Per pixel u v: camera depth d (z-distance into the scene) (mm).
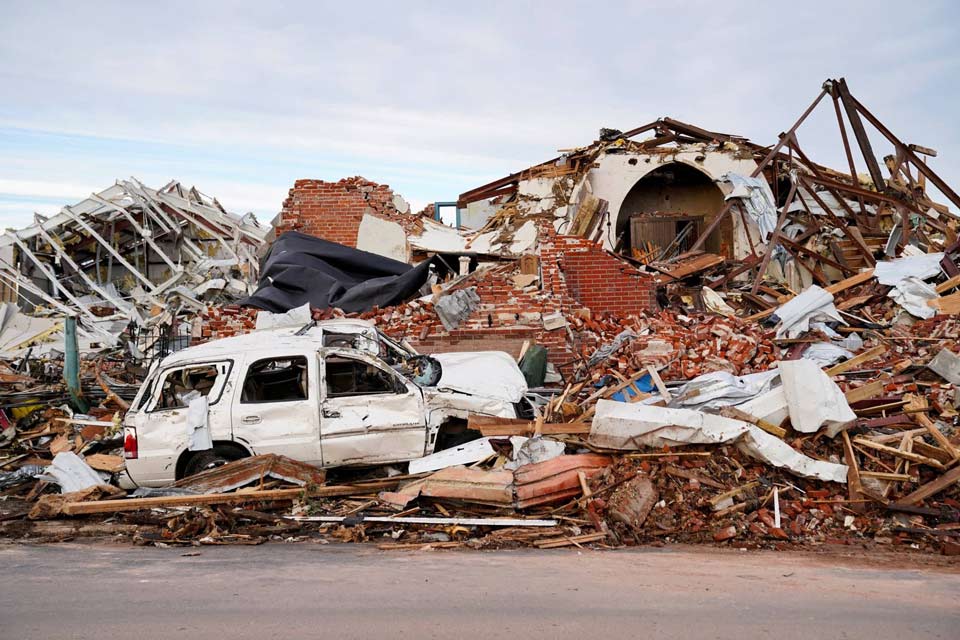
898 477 8344
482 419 9562
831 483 8594
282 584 5832
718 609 5035
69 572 6371
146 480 9336
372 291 14727
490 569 6418
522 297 13625
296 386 10109
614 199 21422
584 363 13023
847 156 20766
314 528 8281
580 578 6043
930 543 7777
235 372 9422
